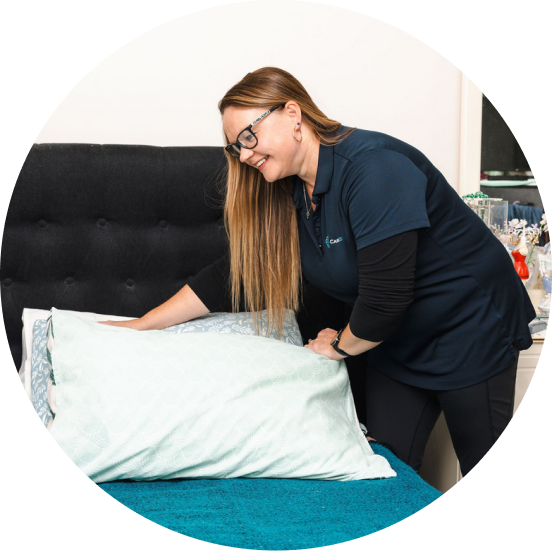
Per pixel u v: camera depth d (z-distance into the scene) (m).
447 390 1.43
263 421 1.18
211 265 1.52
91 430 1.12
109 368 1.18
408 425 1.56
